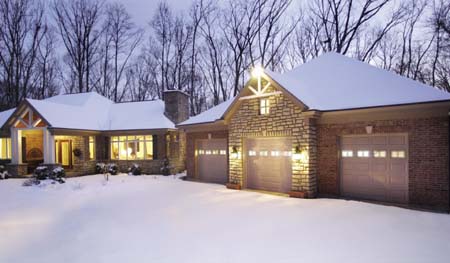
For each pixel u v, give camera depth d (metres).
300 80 12.46
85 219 8.17
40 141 20.08
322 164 10.77
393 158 9.52
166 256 5.47
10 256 5.59
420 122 8.92
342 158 10.55
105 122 20.08
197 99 31.11
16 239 6.56
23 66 28.89
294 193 10.55
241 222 7.57
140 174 18.22
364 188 10.08
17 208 9.67
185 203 9.95
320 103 10.73
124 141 19.42
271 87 11.38
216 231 6.88
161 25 32.09
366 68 11.76
